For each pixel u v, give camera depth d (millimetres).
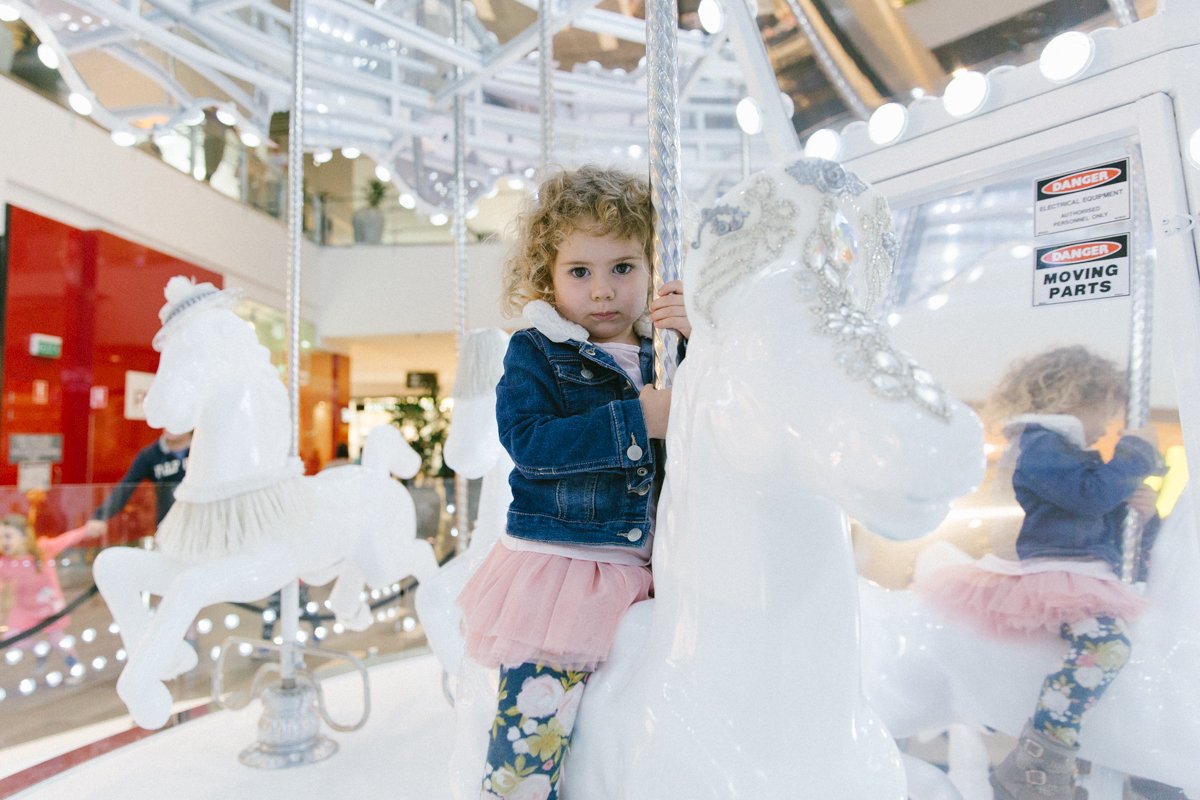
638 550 1095
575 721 1009
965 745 1415
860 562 1619
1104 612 1274
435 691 3111
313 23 3361
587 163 1307
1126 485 1281
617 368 1144
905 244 1640
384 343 11641
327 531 2564
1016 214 1460
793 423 733
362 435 15680
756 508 853
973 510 1462
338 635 4121
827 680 836
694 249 908
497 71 3314
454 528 3967
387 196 10617
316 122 4102
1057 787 1296
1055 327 1390
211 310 2453
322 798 2166
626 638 1015
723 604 866
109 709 3184
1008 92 1458
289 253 2773
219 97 3885
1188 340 1193
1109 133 1314
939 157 1562
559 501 1109
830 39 1755
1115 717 1251
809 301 794
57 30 3207
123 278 7180
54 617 3193
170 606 2217
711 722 844
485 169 4742
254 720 2822
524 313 1215
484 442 1752
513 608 1058
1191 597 1195
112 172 7051
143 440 7434
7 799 2184
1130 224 1311
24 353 6176
